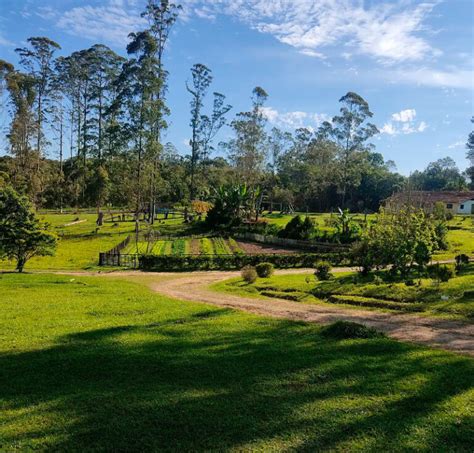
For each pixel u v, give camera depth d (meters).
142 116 42.94
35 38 56.81
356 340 8.18
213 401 5.39
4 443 4.48
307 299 13.86
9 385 5.96
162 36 47.81
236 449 4.36
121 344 7.89
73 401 5.41
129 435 4.63
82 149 65.19
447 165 106.88
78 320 10.16
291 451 4.32
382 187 72.88
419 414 5.04
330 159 73.25
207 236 39.41
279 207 71.75
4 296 13.71
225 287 17.23
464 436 4.55
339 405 5.28
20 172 47.75
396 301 12.72
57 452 4.34
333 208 73.56
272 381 6.04
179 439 4.55
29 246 20.97
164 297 14.22
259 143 56.56
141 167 45.38
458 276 15.91
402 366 6.64
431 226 17.72
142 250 31.55
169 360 6.93
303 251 31.56
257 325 9.65
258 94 55.84
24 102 49.97
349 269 23.25
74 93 64.06
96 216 55.12
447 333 9.23
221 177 68.62
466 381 6.02
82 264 26.31
